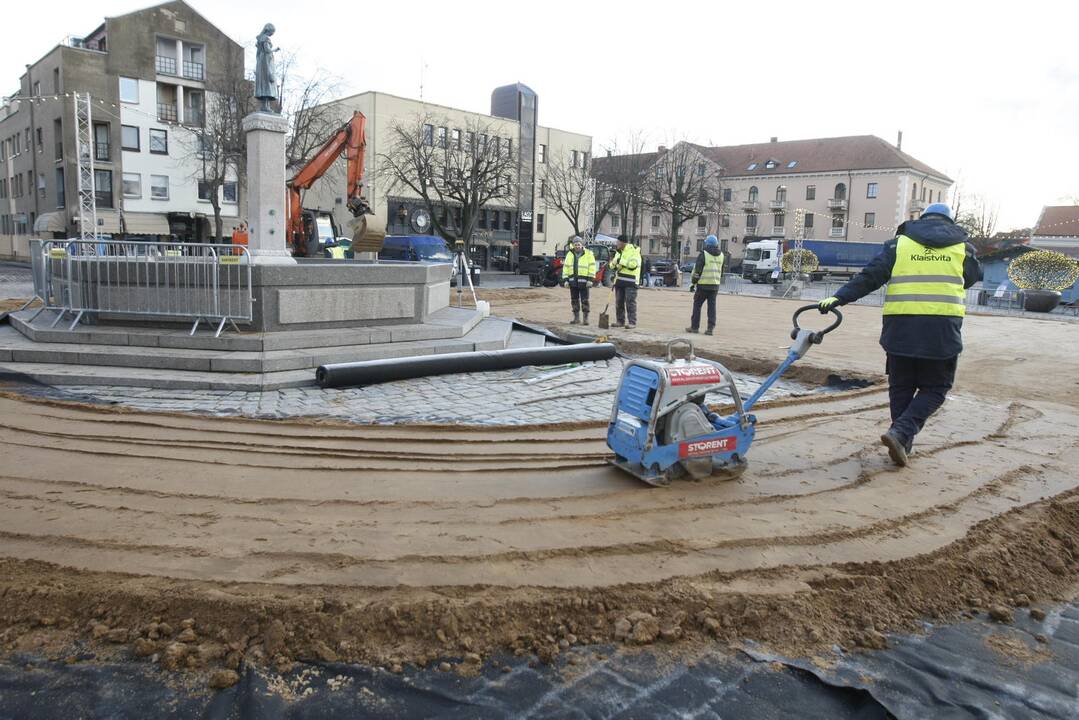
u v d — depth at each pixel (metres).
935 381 5.64
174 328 9.73
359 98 48.62
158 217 47.06
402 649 3.14
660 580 3.70
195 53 47.75
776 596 3.59
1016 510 4.80
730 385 5.25
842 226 73.50
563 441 6.27
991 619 3.60
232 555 3.82
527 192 58.47
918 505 4.85
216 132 38.53
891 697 2.96
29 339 9.73
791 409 7.75
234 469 5.25
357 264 10.58
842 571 3.88
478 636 3.24
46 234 45.09
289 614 3.25
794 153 77.62
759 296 29.97
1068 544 4.43
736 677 3.06
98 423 6.43
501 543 4.07
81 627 3.22
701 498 4.89
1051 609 3.73
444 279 13.56
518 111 56.72
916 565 3.97
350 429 6.47
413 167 47.56
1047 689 3.05
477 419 6.95
